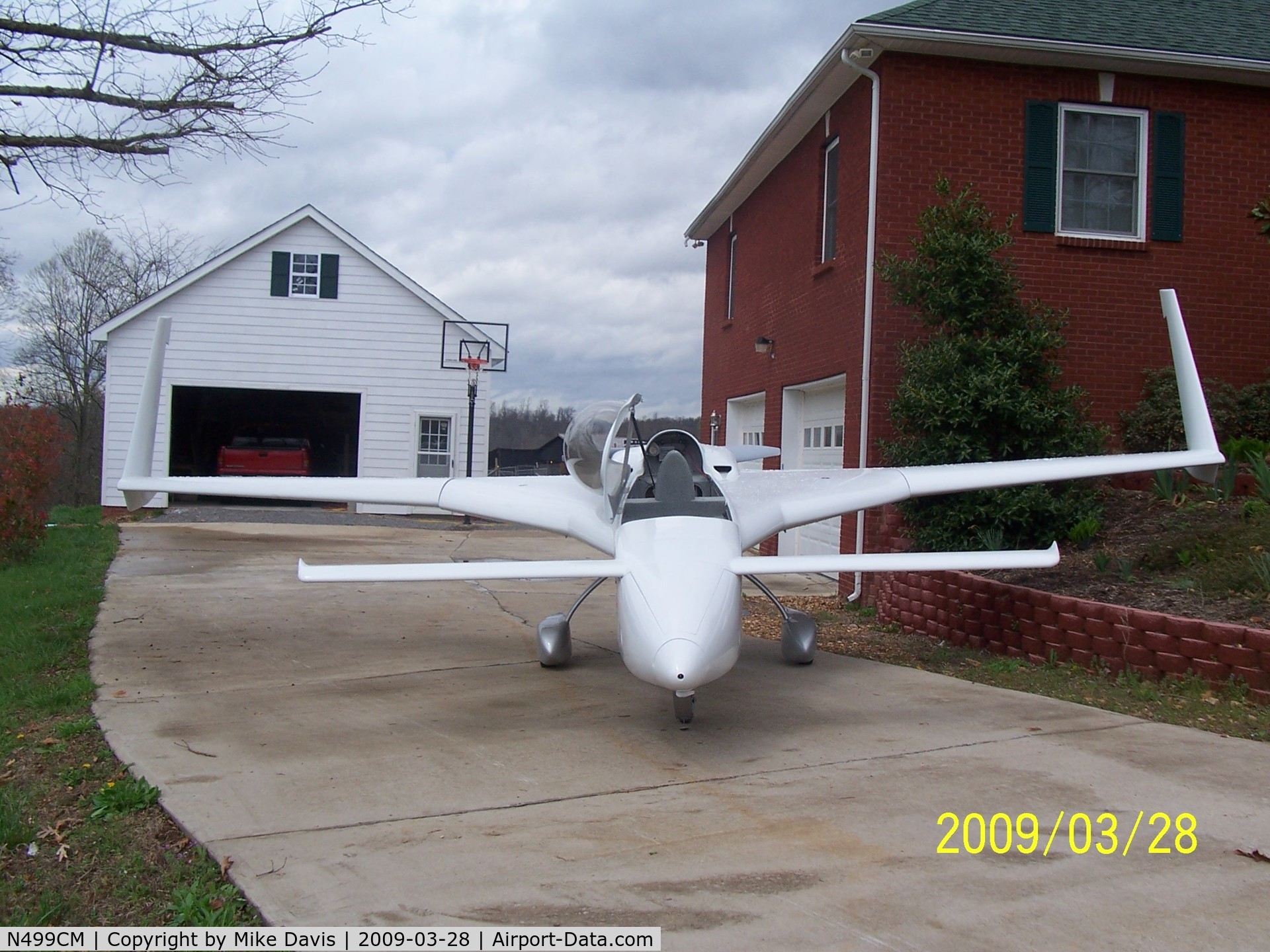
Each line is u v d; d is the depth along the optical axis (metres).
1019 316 9.24
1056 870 3.55
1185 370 7.25
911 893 3.38
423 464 21.05
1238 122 10.98
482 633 8.46
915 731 5.47
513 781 4.65
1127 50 10.20
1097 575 7.69
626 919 3.20
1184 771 4.62
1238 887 3.40
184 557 12.49
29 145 8.57
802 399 13.41
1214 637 5.82
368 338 20.72
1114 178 10.89
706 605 5.02
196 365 20.19
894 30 9.82
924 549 9.05
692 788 4.54
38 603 8.74
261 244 20.33
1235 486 8.88
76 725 5.38
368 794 4.44
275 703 6.06
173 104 8.70
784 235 13.45
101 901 3.43
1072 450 8.91
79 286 39.41
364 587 10.77
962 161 10.44
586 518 7.18
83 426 38.56
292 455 22.47
